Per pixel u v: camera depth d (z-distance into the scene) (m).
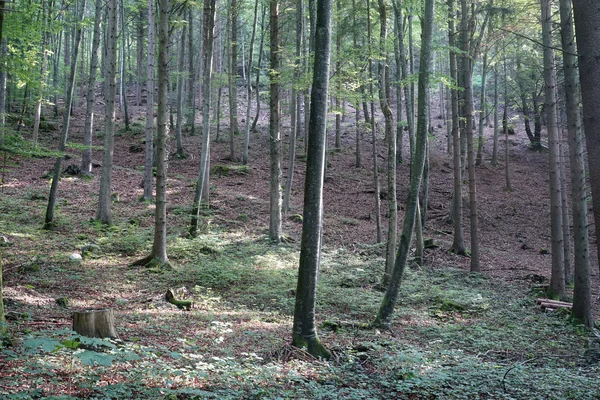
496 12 16.55
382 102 12.80
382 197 25.05
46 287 10.58
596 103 4.74
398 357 7.16
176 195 21.12
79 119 34.59
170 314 9.43
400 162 29.77
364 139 33.97
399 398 5.69
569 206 26.39
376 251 17.41
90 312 6.16
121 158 26.70
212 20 16.23
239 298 11.59
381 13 13.45
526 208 26.09
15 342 6.05
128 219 17.61
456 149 18.05
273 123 16.75
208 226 17.72
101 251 14.14
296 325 7.17
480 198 26.86
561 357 8.17
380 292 12.79
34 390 4.43
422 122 9.25
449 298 12.45
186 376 5.50
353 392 5.61
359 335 8.95
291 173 20.20
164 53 13.19
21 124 26.56
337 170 27.95
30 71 13.10
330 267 15.01
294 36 26.50
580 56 4.84
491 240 21.75
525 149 35.44
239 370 5.88
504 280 15.14
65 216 16.98
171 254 14.59
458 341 9.05
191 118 33.91
